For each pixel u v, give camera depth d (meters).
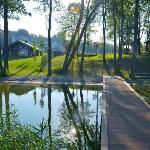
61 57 69.25
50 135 14.62
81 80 44.91
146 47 82.25
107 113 19.42
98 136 17.55
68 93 34.62
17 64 61.50
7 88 38.00
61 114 23.47
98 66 58.62
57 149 13.27
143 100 24.44
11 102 28.55
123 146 12.66
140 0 57.09
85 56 72.56
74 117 22.47
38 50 100.19
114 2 55.91
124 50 93.31
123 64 60.09
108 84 36.31
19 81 44.12
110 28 76.31
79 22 53.72
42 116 22.55
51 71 54.19
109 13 64.62
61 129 18.81
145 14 77.38
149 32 82.62
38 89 37.44
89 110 25.23
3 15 54.34
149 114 19.19
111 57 67.00
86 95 33.34
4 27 53.59
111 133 14.61
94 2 55.81
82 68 54.97
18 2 54.94
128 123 16.70
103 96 26.88
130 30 76.69
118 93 28.78
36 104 27.64
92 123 20.78
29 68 57.59
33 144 11.38
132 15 66.12
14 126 12.69
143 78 45.66
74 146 15.55
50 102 28.95
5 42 53.19
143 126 16.02
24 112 24.00
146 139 13.64
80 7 54.84
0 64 55.41
